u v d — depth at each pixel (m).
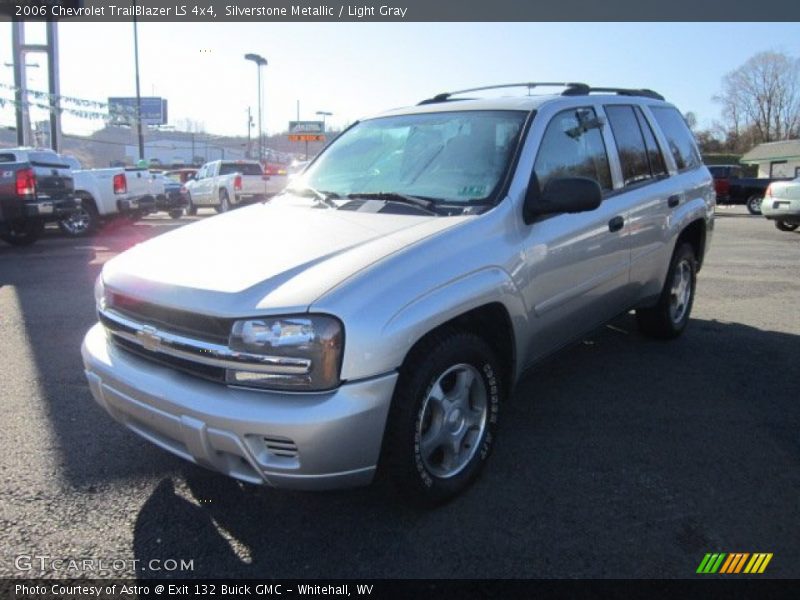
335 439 2.47
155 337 2.78
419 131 4.02
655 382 4.62
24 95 20.44
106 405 3.05
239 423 2.47
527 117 3.73
